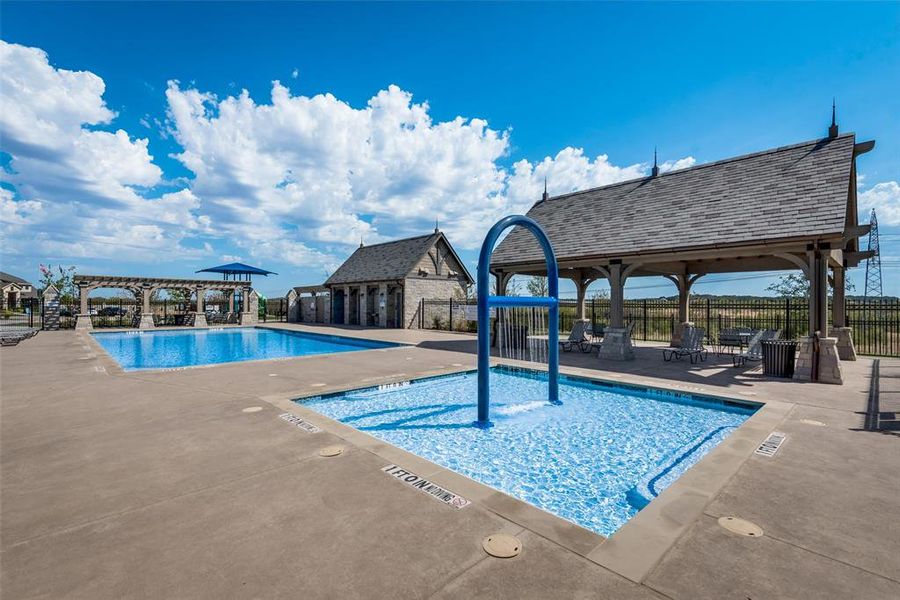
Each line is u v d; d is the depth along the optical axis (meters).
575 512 4.08
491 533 2.92
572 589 2.32
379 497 3.48
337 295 31.11
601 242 13.12
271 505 3.34
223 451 4.57
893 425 5.65
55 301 24.55
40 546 2.75
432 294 26.80
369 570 2.49
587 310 24.69
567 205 16.77
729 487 3.69
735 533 2.93
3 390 7.75
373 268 28.89
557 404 8.12
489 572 2.47
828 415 6.16
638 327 22.02
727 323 20.56
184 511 3.24
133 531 2.94
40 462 4.27
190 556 2.64
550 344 8.36
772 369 9.79
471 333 21.72
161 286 26.42
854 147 10.48
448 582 2.38
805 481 3.82
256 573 2.46
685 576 2.44
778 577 2.44
